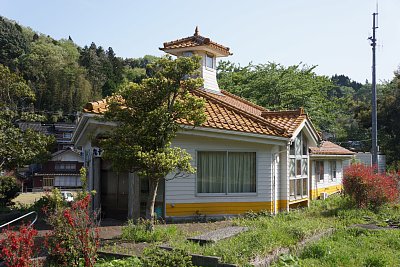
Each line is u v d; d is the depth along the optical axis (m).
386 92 43.84
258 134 13.35
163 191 12.76
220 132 12.85
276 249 7.86
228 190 13.66
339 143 45.66
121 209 13.06
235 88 31.31
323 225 11.04
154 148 9.60
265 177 14.09
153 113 9.15
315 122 30.33
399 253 8.55
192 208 13.05
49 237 7.47
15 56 70.88
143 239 9.19
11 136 18.30
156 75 9.56
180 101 9.88
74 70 67.94
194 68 9.59
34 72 64.69
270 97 30.45
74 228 7.02
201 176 13.34
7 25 74.75
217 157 13.60
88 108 11.63
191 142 13.09
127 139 9.47
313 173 21.11
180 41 18.31
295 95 29.84
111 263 7.08
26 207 17.05
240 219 12.47
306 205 16.95
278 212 14.17
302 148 16.78
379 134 42.88
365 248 8.97
